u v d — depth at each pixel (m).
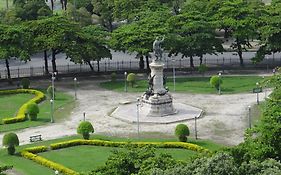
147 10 154.25
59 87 134.00
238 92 124.50
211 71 143.88
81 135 100.31
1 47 131.62
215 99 120.25
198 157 56.88
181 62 152.75
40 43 134.75
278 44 134.88
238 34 138.75
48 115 112.88
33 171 83.88
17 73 147.12
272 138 70.19
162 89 110.69
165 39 135.62
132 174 56.00
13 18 167.50
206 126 104.12
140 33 138.00
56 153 92.06
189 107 114.75
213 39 139.75
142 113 110.75
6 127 105.50
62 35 134.25
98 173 60.34
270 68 143.50
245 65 146.75
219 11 145.62
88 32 140.75
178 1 188.38
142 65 145.75
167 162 57.88
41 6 178.62
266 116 75.25
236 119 107.50
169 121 106.62
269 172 47.00
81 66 153.62
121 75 144.50
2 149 94.19
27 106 110.00
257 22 140.62
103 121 108.50
